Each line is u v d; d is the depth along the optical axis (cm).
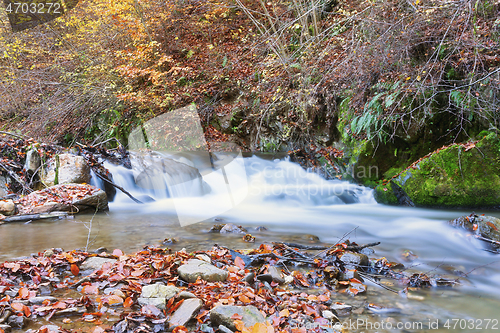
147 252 300
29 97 1036
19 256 313
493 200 550
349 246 335
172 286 213
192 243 363
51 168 674
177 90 939
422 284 261
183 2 1027
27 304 193
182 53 1063
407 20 614
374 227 475
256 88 906
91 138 1020
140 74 880
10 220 489
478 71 557
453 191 570
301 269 286
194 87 968
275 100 845
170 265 257
